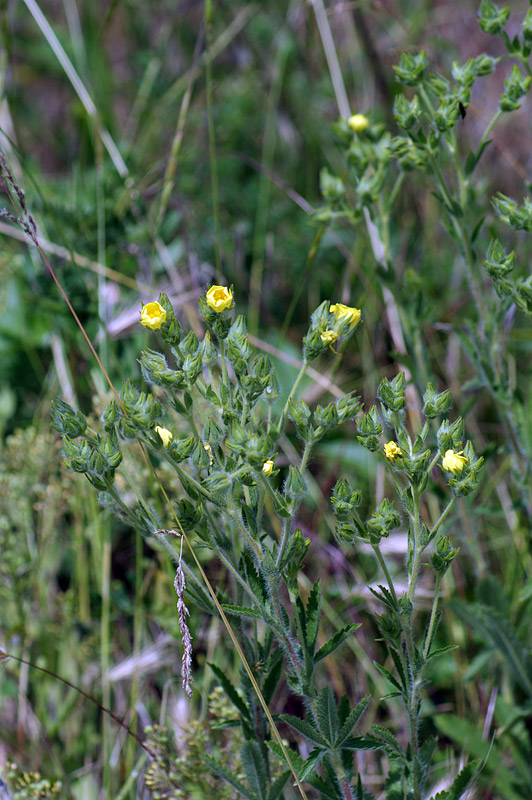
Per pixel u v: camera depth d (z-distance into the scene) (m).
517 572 3.57
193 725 3.00
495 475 4.04
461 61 5.94
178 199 4.78
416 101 3.07
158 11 6.46
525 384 4.38
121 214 4.61
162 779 2.93
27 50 6.25
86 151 5.67
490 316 3.26
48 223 4.55
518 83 2.99
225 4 6.14
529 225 2.72
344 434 4.25
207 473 2.28
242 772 2.95
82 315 4.30
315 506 4.14
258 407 3.48
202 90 5.75
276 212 5.36
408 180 5.10
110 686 3.59
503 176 5.41
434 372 4.51
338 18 6.00
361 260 4.68
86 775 3.34
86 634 3.78
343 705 2.39
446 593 3.74
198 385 2.33
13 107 5.08
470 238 3.22
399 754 2.32
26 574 3.75
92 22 6.34
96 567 3.81
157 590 3.56
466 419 4.21
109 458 2.25
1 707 3.67
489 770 3.14
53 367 4.45
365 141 3.71
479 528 3.98
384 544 3.66
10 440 3.72
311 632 2.35
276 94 5.42
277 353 4.16
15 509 3.71
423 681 2.32
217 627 3.39
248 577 2.35
